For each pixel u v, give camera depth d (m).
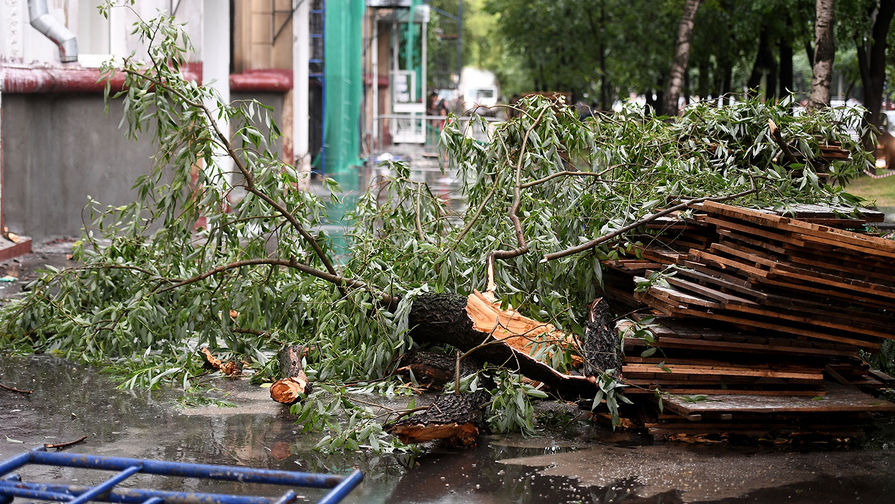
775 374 5.92
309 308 7.37
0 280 10.53
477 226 7.75
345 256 8.24
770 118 8.02
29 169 13.10
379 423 5.95
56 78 13.06
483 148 7.95
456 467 5.21
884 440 5.89
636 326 5.94
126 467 3.10
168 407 6.32
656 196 7.13
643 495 4.78
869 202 7.11
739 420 5.90
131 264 7.46
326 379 6.88
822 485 4.96
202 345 8.03
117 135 13.91
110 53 13.86
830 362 6.25
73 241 13.77
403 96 43.00
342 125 25.92
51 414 6.07
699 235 6.68
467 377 5.64
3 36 12.10
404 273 7.53
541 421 6.22
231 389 6.86
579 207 7.46
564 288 7.04
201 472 3.05
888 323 5.82
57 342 7.64
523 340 6.07
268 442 5.59
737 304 5.64
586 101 38.81
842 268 5.58
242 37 21.80
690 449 5.62
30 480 4.76
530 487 4.89
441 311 6.37
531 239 7.06
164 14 7.29
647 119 8.54
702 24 31.17
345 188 20.86
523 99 8.16
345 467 5.18
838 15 25.36
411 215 8.04
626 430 6.04
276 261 6.99
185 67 14.13
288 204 7.43
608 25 33.38
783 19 27.77
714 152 8.39
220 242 7.18
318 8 27.59
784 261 5.59
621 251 6.47
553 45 36.56
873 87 25.73
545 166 7.88
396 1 32.88
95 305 7.84
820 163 8.39
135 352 7.56
